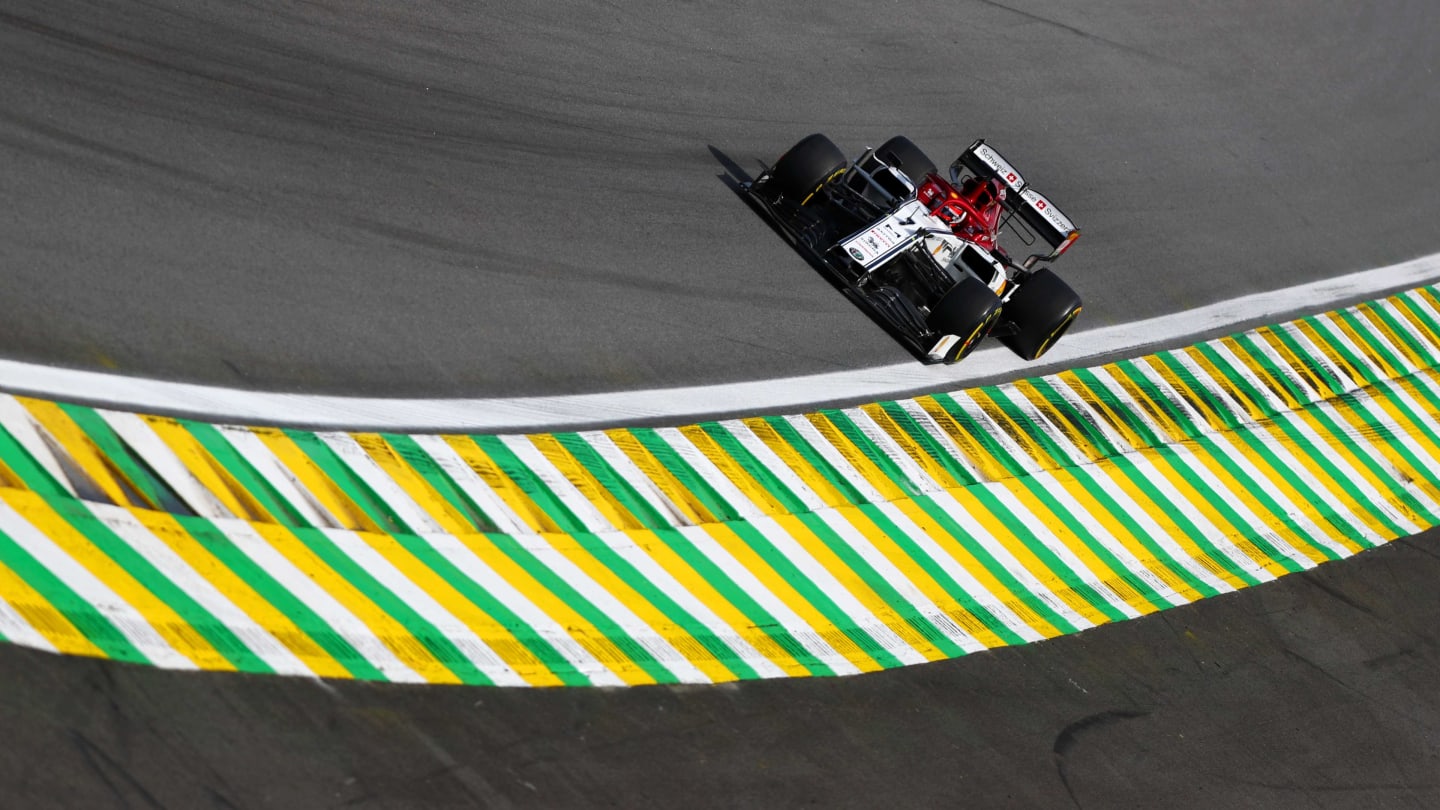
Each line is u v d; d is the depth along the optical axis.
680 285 40.09
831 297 42.50
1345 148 65.56
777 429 37.12
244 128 37.47
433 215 38.03
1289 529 43.75
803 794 27.95
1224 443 45.59
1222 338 50.34
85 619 24.19
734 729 28.73
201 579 25.88
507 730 26.23
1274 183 60.91
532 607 28.89
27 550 24.64
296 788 23.41
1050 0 65.69
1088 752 32.53
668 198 42.81
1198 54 67.31
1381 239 60.81
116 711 23.19
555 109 43.97
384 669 26.12
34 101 34.94
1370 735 37.09
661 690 28.78
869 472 37.34
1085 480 41.38
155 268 32.59
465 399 33.59
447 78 42.88
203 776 22.92
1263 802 33.44
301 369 32.22
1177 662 36.81
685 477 34.25
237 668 24.78
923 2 60.28
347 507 28.84
